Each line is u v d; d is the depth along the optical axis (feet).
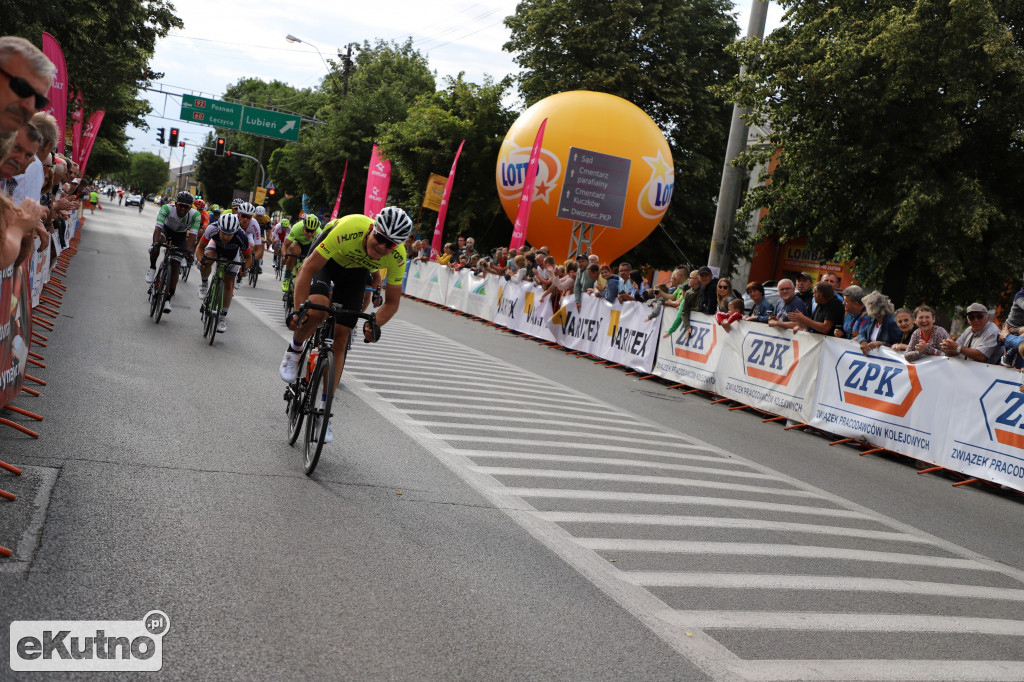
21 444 14.98
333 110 145.18
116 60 91.97
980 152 51.19
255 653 8.75
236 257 29.50
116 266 56.80
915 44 45.93
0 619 8.74
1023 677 10.78
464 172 100.73
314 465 15.65
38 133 10.00
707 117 94.43
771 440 27.68
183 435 17.34
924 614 12.82
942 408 25.61
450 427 21.98
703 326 36.55
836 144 51.21
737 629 11.19
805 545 15.81
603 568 12.91
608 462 20.56
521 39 95.09
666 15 91.40
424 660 9.11
